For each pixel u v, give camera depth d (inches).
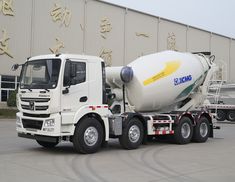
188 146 585.9
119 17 1786.4
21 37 1446.9
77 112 463.8
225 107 1279.5
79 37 1621.6
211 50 2333.9
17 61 1438.2
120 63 1791.3
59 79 451.2
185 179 350.3
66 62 457.4
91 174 361.1
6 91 1429.6
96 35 1686.8
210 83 693.3
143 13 1895.9
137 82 546.3
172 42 2054.6
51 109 450.0
